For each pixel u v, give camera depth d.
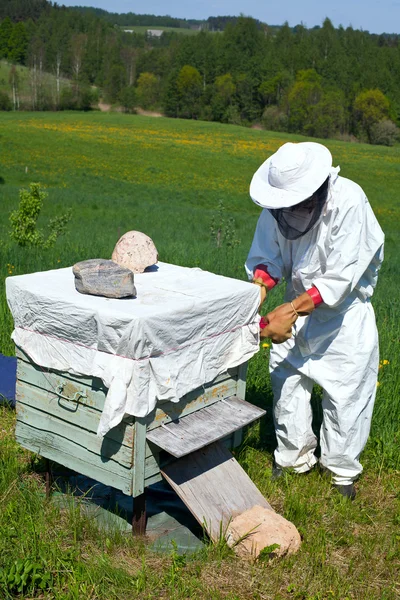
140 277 3.92
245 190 40.59
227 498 3.63
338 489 4.14
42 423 3.64
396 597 3.24
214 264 11.05
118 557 3.37
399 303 9.09
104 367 3.16
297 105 103.50
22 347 3.56
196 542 3.59
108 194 34.41
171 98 115.50
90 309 3.16
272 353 4.23
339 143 77.31
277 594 3.15
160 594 3.13
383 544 3.67
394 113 109.31
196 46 132.88
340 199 3.64
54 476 4.17
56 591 3.04
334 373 3.98
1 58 155.62
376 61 127.75
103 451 3.37
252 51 134.88
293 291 4.21
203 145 62.31
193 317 3.33
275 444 4.82
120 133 67.00
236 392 3.90
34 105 109.88
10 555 3.24
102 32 173.38
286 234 3.75
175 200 34.56
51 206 26.33
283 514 3.88
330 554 3.55
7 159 43.66
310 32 160.25
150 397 3.18
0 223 20.20
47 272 3.87
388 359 6.20
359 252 3.69
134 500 3.53
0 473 3.97
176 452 3.14
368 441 4.75
